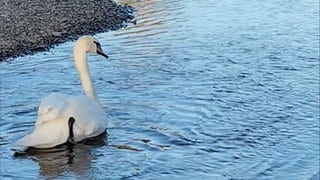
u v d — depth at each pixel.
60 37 20.44
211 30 20.12
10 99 12.36
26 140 8.96
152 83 13.27
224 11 24.44
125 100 11.84
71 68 15.41
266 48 16.94
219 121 10.50
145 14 25.05
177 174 8.36
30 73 14.98
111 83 13.37
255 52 16.45
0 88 13.39
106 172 8.48
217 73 14.12
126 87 12.96
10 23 22.08
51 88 13.35
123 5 27.48
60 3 26.62
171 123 10.37
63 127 9.05
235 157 8.91
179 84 13.12
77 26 22.30
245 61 15.40
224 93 12.33
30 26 21.72
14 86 13.58
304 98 12.00
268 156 8.93
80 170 8.58
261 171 8.37
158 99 11.90
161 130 10.00
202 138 9.66
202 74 14.04
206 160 8.79
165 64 15.19
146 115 10.77
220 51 16.66
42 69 15.40
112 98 12.05
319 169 8.41
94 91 10.90
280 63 15.14
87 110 9.38
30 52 18.12
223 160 8.80
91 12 25.05
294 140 9.62
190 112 10.98
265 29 20.08
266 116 10.81
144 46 17.84
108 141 9.48
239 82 13.25
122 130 9.93
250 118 10.68
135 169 8.54
